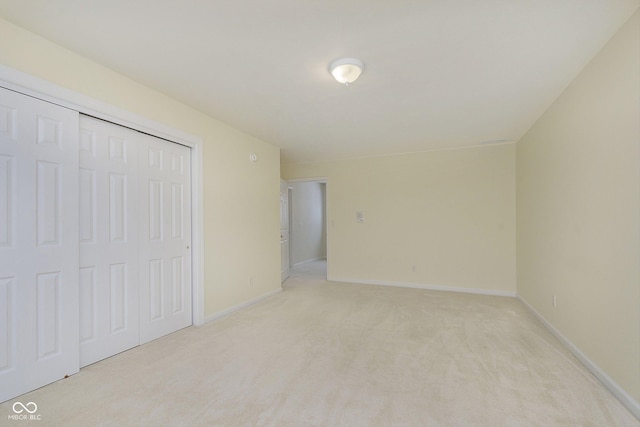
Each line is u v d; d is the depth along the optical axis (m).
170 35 2.00
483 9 1.73
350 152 5.33
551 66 2.38
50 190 2.12
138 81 2.66
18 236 1.97
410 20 1.83
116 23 1.88
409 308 4.03
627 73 1.86
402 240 5.42
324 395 2.01
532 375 2.26
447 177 5.11
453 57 2.25
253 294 4.28
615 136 2.00
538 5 1.70
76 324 2.27
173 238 3.13
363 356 2.59
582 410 1.84
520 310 3.93
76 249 2.27
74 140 2.26
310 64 2.37
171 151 3.11
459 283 5.04
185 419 1.77
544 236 3.38
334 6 1.71
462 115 3.47
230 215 3.85
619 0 1.66
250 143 4.26
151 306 2.91
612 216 2.05
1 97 1.89
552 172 3.12
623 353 1.92
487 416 1.79
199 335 3.06
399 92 2.86
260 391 2.05
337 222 5.92
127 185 2.69
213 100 3.06
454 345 2.82
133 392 2.04
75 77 2.23
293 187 7.96
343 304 4.22
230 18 1.83
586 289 2.40
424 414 1.81
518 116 3.50
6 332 1.91
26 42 1.97
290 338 2.99
